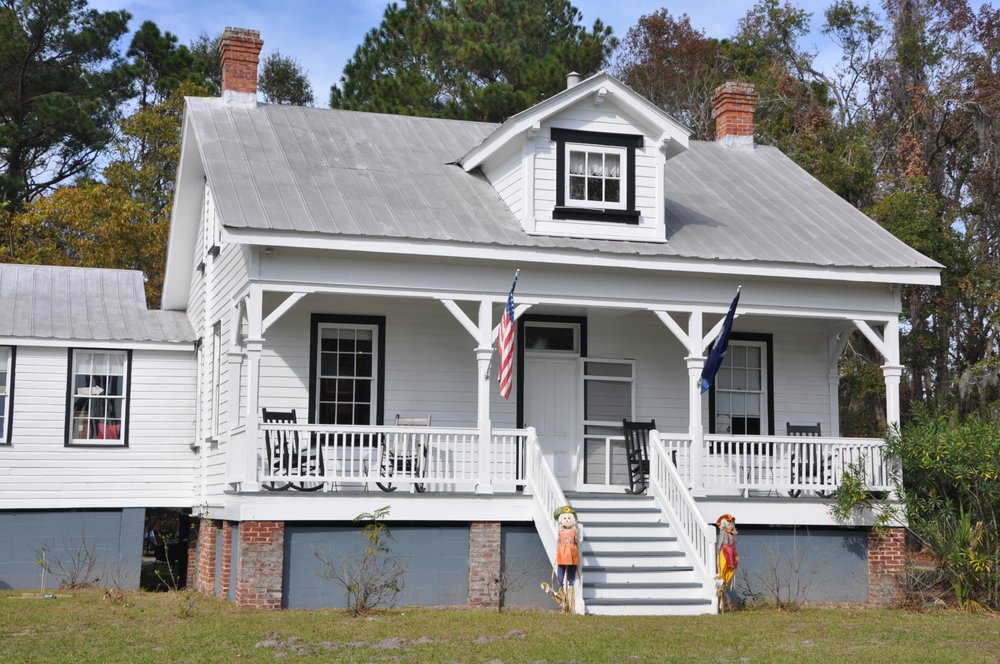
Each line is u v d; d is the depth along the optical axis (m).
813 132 34.59
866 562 17.91
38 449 20.55
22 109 39.34
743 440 17.59
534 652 11.91
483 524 16.17
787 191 22.17
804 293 18.52
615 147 18.45
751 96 24.81
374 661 11.38
